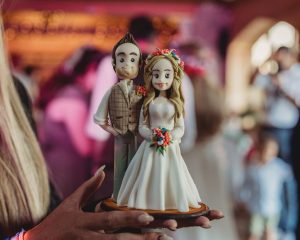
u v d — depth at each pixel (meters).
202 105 1.16
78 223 0.40
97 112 0.42
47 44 4.13
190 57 1.16
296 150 1.78
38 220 0.54
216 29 4.35
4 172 0.54
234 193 2.03
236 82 4.66
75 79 1.25
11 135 0.56
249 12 4.38
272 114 2.42
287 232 2.01
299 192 1.81
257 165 2.04
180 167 0.41
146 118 0.42
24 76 1.86
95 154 1.10
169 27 4.02
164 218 0.38
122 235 0.38
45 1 4.09
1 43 0.58
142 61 0.43
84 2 4.18
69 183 1.12
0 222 0.52
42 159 0.59
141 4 4.28
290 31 4.11
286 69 2.49
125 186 0.41
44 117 1.22
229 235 1.25
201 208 0.41
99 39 4.22
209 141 1.19
